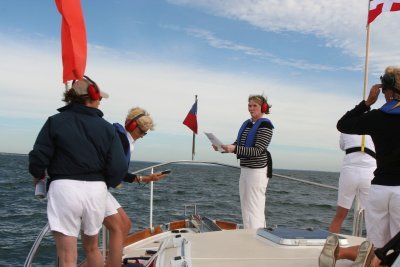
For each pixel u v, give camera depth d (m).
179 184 36.34
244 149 4.44
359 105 2.95
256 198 4.62
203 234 3.27
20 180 32.38
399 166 2.73
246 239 3.11
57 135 2.68
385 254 2.25
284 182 49.84
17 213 15.07
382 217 2.81
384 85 2.82
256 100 4.67
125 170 2.90
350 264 2.55
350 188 4.39
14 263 8.50
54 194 2.68
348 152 4.44
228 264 2.51
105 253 3.53
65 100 2.88
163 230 4.89
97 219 2.78
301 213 16.52
